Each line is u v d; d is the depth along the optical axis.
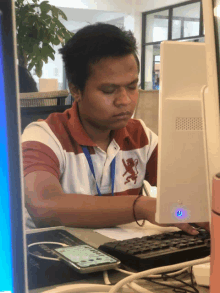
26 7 3.36
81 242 0.81
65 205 0.97
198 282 0.66
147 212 0.92
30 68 3.40
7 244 0.36
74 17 12.60
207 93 0.62
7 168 0.36
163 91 0.75
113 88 1.07
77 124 1.19
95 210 0.95
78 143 1.18
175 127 0.76
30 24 3.30
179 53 0.75
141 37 11.55
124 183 1.29
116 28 1.08
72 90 1.16
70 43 1.12
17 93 0.36
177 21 10.21
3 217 0.36
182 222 0.78
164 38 10.70
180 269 0.72
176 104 0.75
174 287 0.65
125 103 1.08
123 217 0.95
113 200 0.98
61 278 0.65
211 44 0.55
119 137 1.25
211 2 0.54
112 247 0.75
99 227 0.96
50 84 2.95
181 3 9.93
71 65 1.12
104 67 1.05
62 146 1.17
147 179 1.41
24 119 1.57
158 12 10.88
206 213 0.79
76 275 0.66
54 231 0.90
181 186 0.77
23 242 0.37
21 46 3.32
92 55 1.05
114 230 0.95
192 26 9.66
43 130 1.18
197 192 0.78
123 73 1.06
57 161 1.15
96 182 1.22
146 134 1.36
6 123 0.36
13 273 0.36
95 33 1.06
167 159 0.76
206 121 0.63
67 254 0.70
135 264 0.69
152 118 2.54
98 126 1.17
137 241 0.78
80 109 1.17
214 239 0.45
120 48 1.04
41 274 0.65
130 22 11.57
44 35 3.34
